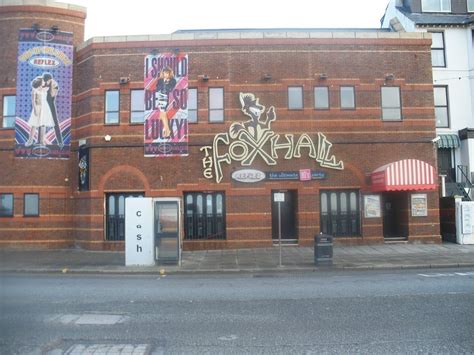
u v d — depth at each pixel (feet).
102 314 28.30
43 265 56.08
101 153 71.15
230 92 71.26
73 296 34.88
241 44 71.77
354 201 71.72
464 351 20.49
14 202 73.51
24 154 73.77
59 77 75.00
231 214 69.92
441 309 28.58
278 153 71.00
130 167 70.85
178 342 22.27
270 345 21.66
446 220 74.84
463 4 91.50
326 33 72.38
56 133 74.59
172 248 55.57
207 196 71.05
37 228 73.51
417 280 41.29
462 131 83.51
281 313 28.09
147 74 71.72
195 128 71.05
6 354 20.54
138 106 71.77
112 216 71.41
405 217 71.87
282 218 72.54
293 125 71.26
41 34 74.79
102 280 45.37
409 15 90.33
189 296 34.47
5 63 75.00
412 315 27.07
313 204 70.44
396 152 71.82
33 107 74.18
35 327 25.18
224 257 61.16
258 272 51.11
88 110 72.64
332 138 71.41
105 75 71.92
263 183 70.49
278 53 71.92
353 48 72.54
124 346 21.65
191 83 71.67
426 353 20.30
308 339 22.57
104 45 72.02
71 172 75.15
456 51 87.15
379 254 61.26
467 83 86.63
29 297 34.50
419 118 72.38
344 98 72.28
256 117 71.00
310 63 71.97
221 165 70.54
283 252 64.80
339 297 33.04
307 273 49.57
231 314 28.02
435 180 67.00
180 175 70.59
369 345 21.48
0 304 31.71
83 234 72.28
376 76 72.49
